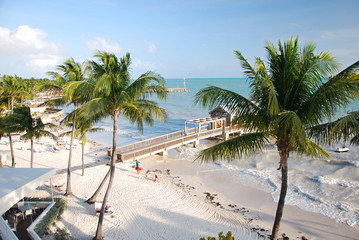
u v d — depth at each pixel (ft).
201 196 55.16
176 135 97.50
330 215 46.62
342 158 77.61
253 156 81.46
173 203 49.01
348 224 43.70
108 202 46.42
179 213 44.83
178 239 36.65
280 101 25.23
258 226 43.16
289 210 49.03
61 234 32.30
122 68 35.04
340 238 40.27
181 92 438.81
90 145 99.30
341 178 62.54
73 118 44.86
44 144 97.14
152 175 67.05
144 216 42.29
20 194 26.84
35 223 32.96
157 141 88.53
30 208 36.68
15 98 128.98
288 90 23.95
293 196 54.75
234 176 67.41
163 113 37.11
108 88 31.73
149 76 31.53
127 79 35.09
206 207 48.93
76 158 78.54
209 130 101.09
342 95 20.65
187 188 59.47
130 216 41.78
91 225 37.88
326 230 42.29
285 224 44.21
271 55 25.23
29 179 29.55
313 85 23.49
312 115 22.66
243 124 25.39
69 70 44.34
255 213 48.01
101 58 33.94
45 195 46.32
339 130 21.74
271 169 71.00
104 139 114.32
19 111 49.98
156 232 37.88
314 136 24.23
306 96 24.07
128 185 56.08
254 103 24.95
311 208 49.42
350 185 58.18
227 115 108.78
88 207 43.19
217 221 43.65
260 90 23.73
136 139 113.09
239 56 23.90
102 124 156.87
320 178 61.98
